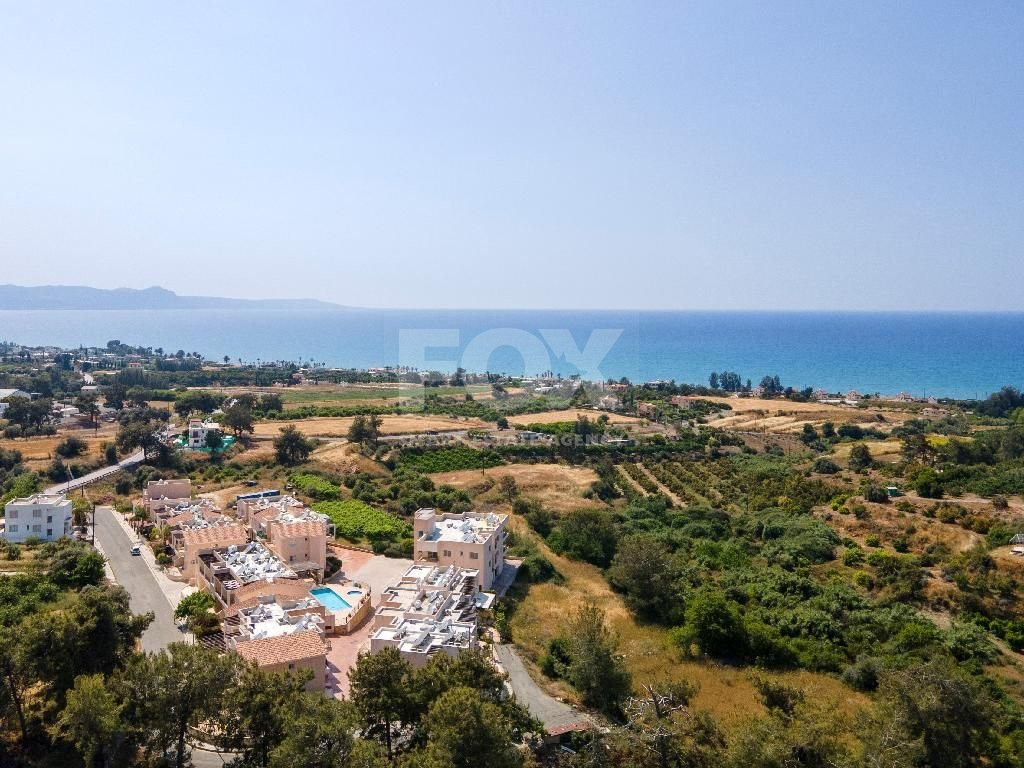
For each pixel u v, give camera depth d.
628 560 85.25
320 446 163.88
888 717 51.19
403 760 42.25
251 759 45.25
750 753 45.69
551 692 62.47
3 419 186.75
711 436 187.88
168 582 83.69
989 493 113.88
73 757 47.66
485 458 152.38
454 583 78.06
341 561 93.38
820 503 123.06
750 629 73.62
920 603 81.69
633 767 48.84
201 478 136.50
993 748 52.38
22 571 77.81
